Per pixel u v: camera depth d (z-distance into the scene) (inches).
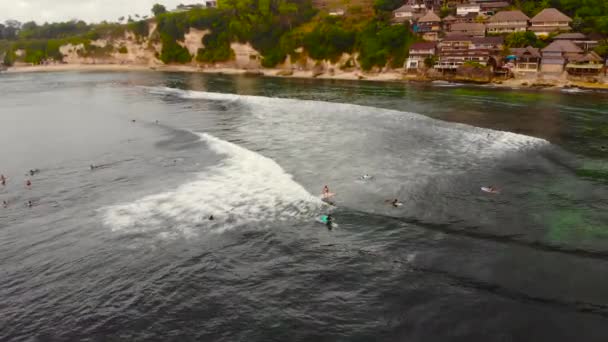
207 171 1578.5
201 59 6402.6
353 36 5088.6
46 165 1712.6
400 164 1606.8
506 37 4082.2
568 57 3587.6
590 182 1403.8
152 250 1036.5
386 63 4729.3
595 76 3489.2
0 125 2474.2
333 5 6264.8
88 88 4259.4
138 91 3914.9
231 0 6550.2
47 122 2546.8
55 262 997.2
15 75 6358.3
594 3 4121.6
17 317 810.2
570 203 1248.2
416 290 855.1
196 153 1808.6
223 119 2498.8
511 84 3757.4
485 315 775.7
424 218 1168.2
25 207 1310.3
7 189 1462.8
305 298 843.4
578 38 3740.2
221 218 1194.0
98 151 1888.5
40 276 943.0
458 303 810.8
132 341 740.0
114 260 997.8
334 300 834.8
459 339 720.3
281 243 1055.0
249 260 984.9
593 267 916.6
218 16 6318.9
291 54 5556.1
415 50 4394.7
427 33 4630.9
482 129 2074.3
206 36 6373.0
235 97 3361.2
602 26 3782.0
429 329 745.6
